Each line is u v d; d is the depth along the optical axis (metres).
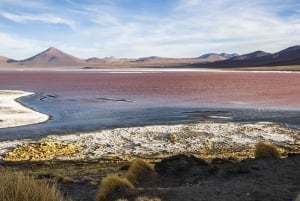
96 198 9.95
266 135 29.75
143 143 27.22
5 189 5.78
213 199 9.16
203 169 12.86
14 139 29.06
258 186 10.29
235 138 28.72
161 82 118.38
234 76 169.50
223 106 50.81
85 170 18.28
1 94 67.62
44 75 197.88
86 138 29.02
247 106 50.78
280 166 12.71
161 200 9.24
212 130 31.84
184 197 9.42
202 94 71.31
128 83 112.69
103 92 76.25
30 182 6.10
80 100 59.47
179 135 29.83
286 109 47.03
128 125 35.31
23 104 52.56
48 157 23.31
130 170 12.48
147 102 56.34
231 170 12.35
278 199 9.00
